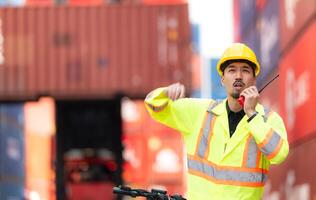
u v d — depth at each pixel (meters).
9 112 45.72
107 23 35.97
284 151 7.32
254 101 7.47
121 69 35.84
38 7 36.03
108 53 35.81
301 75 17.05
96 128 38.62
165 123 8.41
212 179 7.85
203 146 7.97
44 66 35.84
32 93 35.72
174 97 8.32
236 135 7.79
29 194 51.88
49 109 56.84
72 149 38.56
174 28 35.66
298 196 17.48
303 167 16.78
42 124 56.44
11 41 35.81
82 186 38.03
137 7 35.88
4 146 43.94
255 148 7.74
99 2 45.91
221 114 7.97
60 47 35.88
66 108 38.50
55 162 38.03
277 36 20.67
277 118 7.77
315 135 15.18
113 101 38.34
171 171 59.78
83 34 35.94
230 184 7.75
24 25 35.94
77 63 35.81
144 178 59.38
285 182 19.58
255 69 7.94
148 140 60.03
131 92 35.66
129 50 35.78
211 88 54.62
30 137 53.81
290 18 18.50
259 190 7.78
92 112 38.59
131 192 7.70
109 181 38.34
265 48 23.08
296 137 17.91
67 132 38.44
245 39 28.56
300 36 17.09
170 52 35.59
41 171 55.53
